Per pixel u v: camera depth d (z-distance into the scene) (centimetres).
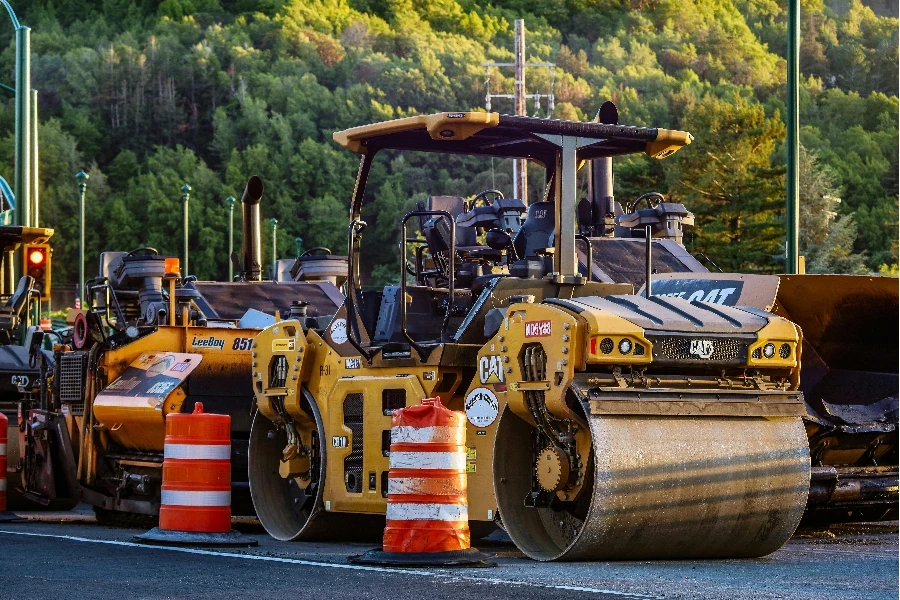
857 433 2703
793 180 4181
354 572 1939
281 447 2758
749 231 12294
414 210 2403
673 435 2069
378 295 2525
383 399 2423
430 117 2377
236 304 4300
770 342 2175
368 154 2566
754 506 2130
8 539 2481
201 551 2259
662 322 2102
